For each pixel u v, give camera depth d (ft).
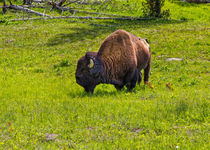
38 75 197.36
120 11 440.45
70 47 272.10
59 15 402.31
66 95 138.92
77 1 445.78
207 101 120.47
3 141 81.87
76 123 97.35
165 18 415.23
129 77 134.41
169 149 76.59
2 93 145.07
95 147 77.61
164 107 111.65
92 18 395.75
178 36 303.27
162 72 203.10
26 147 78.89
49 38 303.48
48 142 83.82
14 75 193.67
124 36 133.80
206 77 188.85
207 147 76.95
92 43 283.79
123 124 96.99
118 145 79.20
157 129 92.43
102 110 109.50
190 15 456.45
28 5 428.15
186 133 88.02
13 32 326.85
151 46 269.64
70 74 200.44
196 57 240.53
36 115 104.37
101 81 126.93
